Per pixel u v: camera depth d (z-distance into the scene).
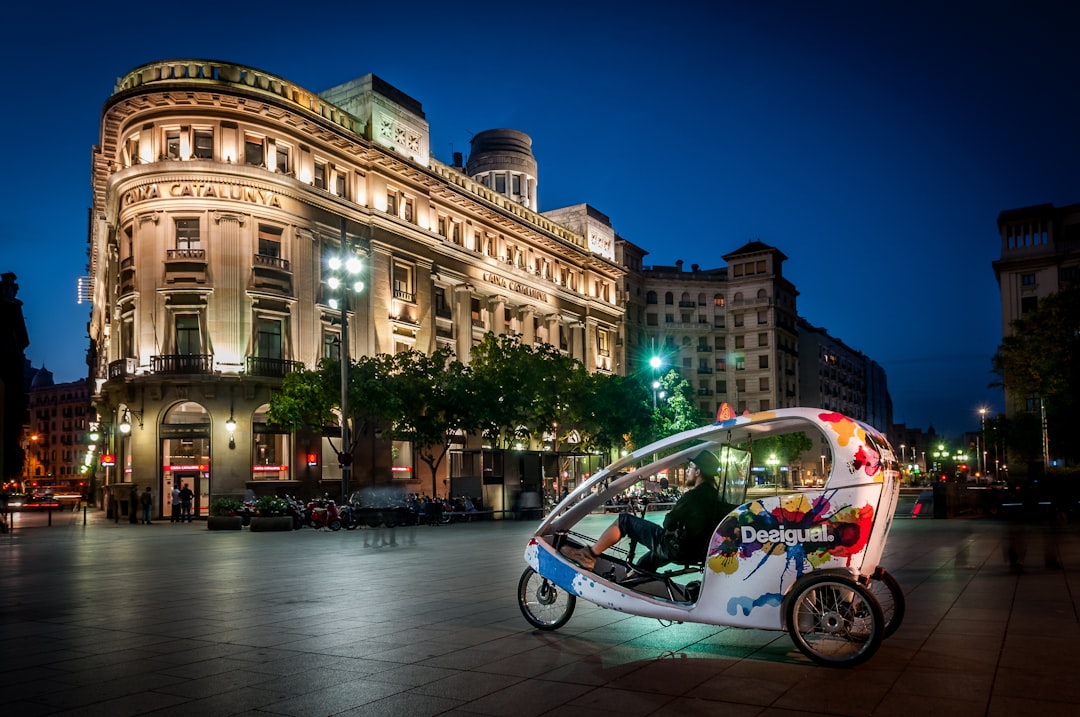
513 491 38.53
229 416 39.78
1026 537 20.92
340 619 9.58
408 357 41.97
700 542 7.95
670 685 6.35
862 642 7.04
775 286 102.44
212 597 11.65
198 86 40.31
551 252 67.25
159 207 40.38
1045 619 8.98
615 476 8.82
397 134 51.06
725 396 102.38
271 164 42.84
